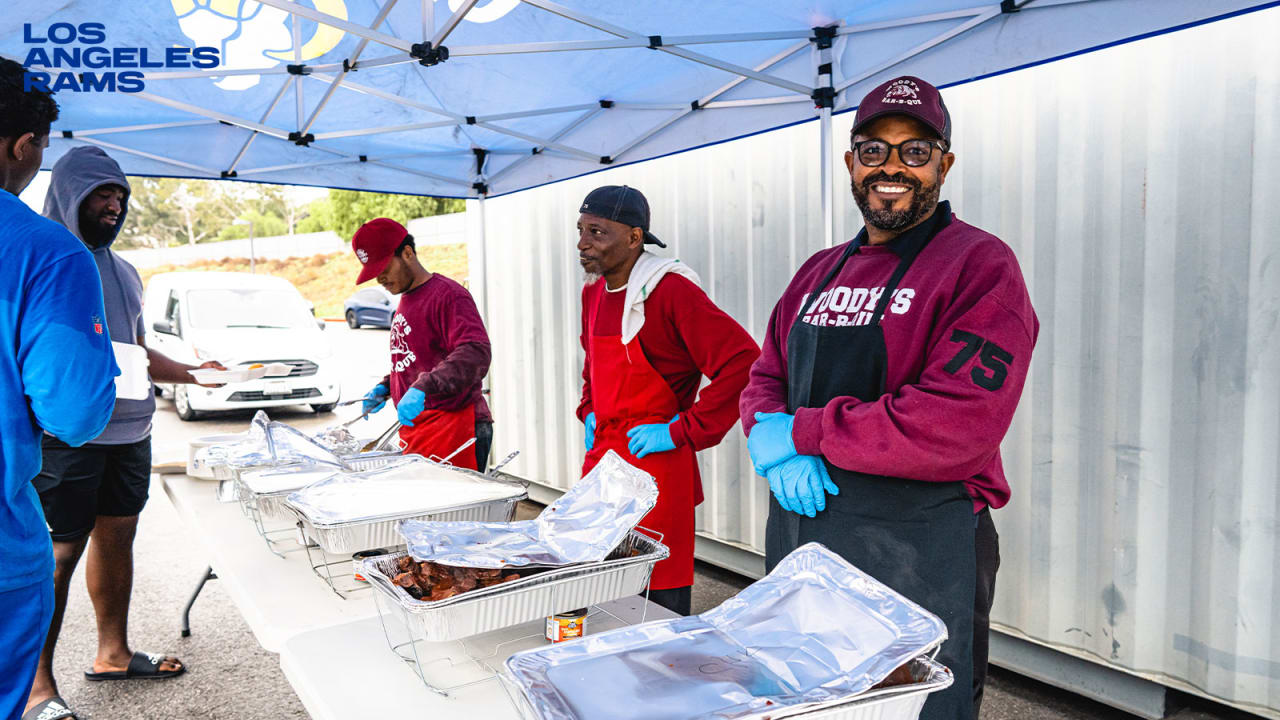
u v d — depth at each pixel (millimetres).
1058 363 2684
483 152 4793
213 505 2316
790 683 910
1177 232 2389
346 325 20766
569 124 4094
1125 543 2557
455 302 3023
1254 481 2285
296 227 43406
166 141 3859
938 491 1392
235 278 9156
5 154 1410
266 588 1630
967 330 1332
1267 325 2230
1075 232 2615
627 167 4387
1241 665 2342
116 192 2459
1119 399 2545
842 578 1048
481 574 1239
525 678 920
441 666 1262
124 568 2922
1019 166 2742
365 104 3756
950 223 1498
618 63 3205
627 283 2223
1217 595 2375
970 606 1430
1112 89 2496
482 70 3303
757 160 3684
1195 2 1922
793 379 1631
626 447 2215
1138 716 2629
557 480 5156
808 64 2889
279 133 3562
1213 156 2303
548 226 5016
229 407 8297
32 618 1404
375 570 1265
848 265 1598
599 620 1445
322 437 2734
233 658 3189
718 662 964
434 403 2963
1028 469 2795
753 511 3863
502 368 5582
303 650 1312
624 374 2221
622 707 864
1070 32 2172
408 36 3076
